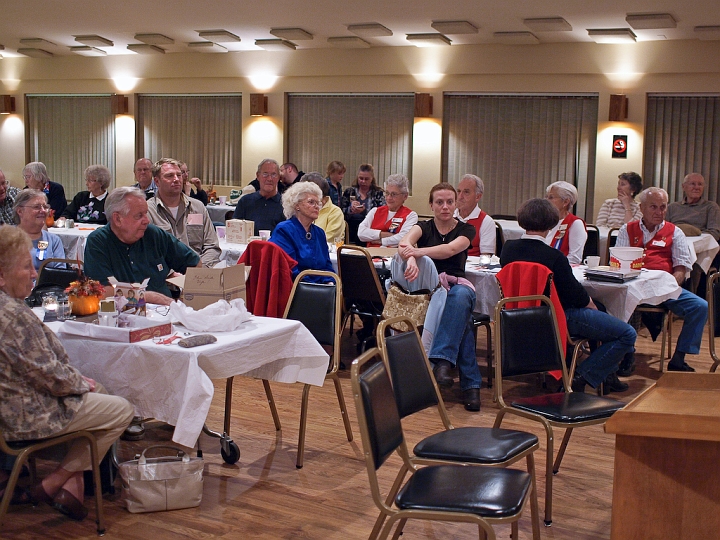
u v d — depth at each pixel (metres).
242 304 3.29
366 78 10.51
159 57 11.77
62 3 8.77
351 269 4.85
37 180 7.21
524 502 2.12
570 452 3.68
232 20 9.27
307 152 11.16
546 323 3.23
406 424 4.04
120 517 2.91
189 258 4.02
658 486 1.96
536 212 4.17
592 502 3.13
